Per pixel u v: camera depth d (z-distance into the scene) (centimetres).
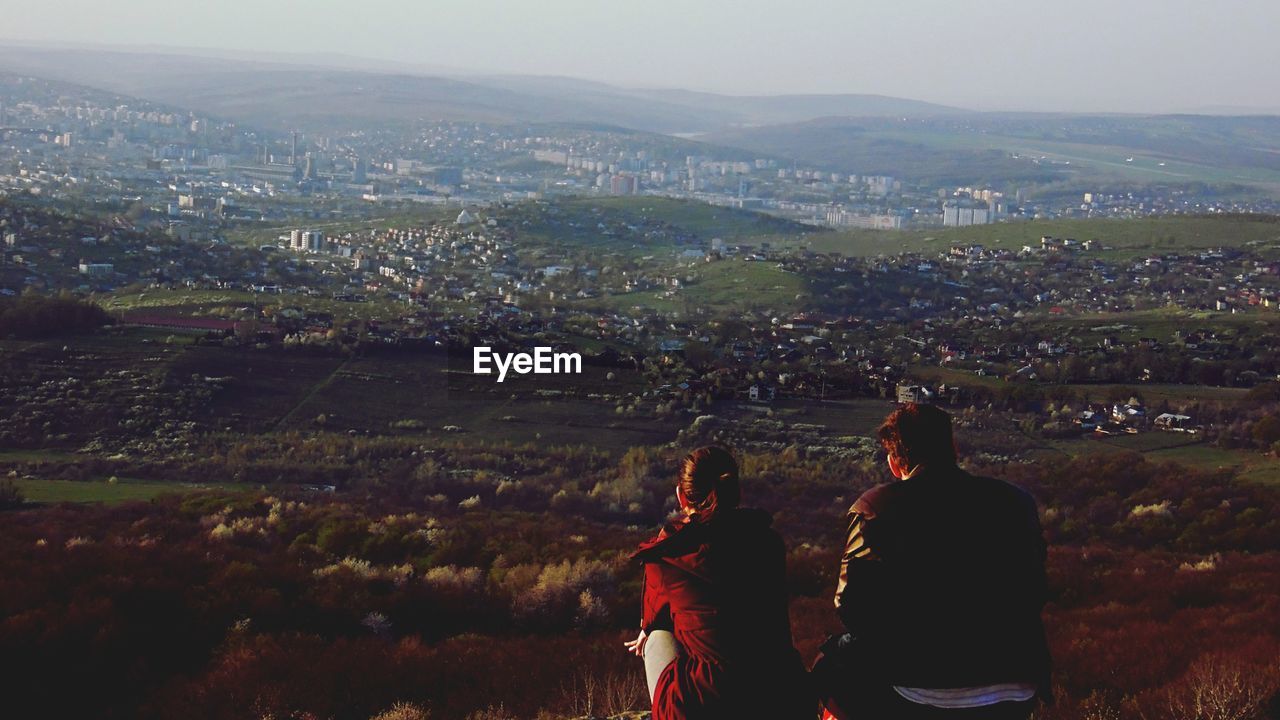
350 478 6066
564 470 6325
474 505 4759
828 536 3991
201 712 1253
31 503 4438
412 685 1245
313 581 1980
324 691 1241
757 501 4812
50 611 1619
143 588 1786
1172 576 2150
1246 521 4038
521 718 1028
